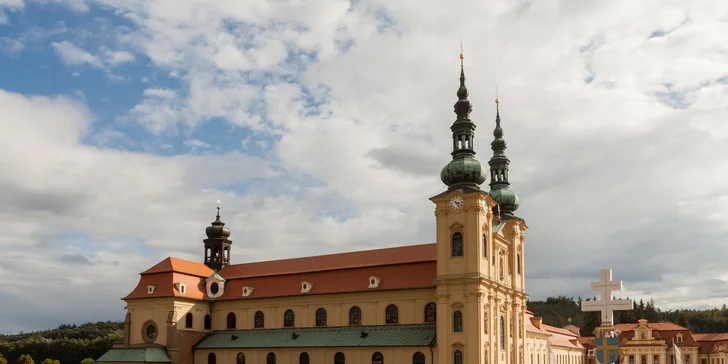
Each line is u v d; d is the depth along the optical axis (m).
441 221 86.19
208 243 118.00
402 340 86.75
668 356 181.00
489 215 88.00
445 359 81.94
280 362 96.00
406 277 92.38
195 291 108.12
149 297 105.44
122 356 102.69
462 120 90.44
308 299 99.38
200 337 106.56
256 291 105.94
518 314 98.50
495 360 85.81
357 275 97.44
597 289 34.62
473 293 81.56
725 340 182.00
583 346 180.38
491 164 106.31
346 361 90.31
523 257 102.94
